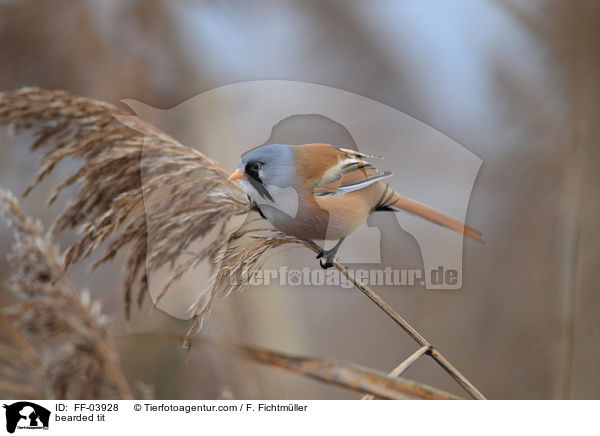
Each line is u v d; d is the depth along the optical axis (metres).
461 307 8.98
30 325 5.35
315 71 9.30
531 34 8.90
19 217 5.33
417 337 4.54
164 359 7.32
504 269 8.87
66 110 5.34
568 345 6.45
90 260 5.68
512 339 8.50
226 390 6.52
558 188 8.64
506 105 8.88
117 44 9.51
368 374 3.60
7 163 8.93
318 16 9.91
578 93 8.09
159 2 9.70
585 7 8.45
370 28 9.49
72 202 5.38
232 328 7.71
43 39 9.73
